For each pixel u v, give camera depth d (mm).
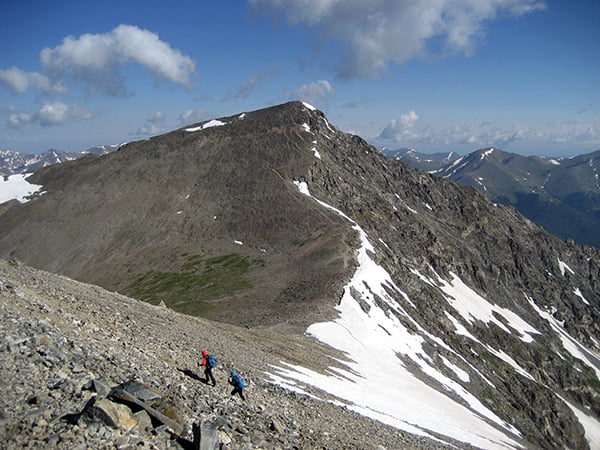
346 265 97625
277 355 40531
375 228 131250
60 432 10555
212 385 20469
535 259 188875
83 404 11961
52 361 13773
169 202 144500
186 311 83438
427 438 35094
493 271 161625
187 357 24516
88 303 27594
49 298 24516
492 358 101062
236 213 133250
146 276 113938
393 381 55594
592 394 121750
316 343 58188
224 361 28094
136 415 11914
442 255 143875
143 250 127500
